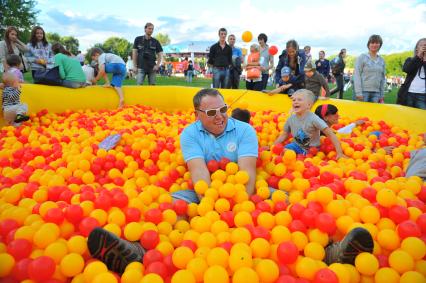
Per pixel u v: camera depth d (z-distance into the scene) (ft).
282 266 6.40
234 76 31.37
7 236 7.00
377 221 7.30
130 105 25.68
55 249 6.40
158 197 9.43
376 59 22.07
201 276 6.08
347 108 21.40
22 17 109.60
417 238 6.53
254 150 10.24
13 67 22.67
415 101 21.08
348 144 14.44
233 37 31.86
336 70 38.24
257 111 23.56
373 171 11.29
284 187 9.87
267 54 30.73
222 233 7.34
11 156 13.71
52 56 26.58
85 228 7.18
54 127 19.34
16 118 19.33
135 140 14.47
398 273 6.22
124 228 7.27
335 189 8.84
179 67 135.03
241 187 9.10
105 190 8.74
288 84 23.79
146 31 28.94
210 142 10.32
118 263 6.48
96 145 14.07
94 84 27.35
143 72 29.66
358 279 6.22
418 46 20.42
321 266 6.29
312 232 7.27
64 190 9.15
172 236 7.57
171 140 15.11
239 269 5.90
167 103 26.68
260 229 7.29
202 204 8.55
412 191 8.74
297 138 14.58
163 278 6.13
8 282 5.98
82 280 6.09
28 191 9.20
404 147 14.70
